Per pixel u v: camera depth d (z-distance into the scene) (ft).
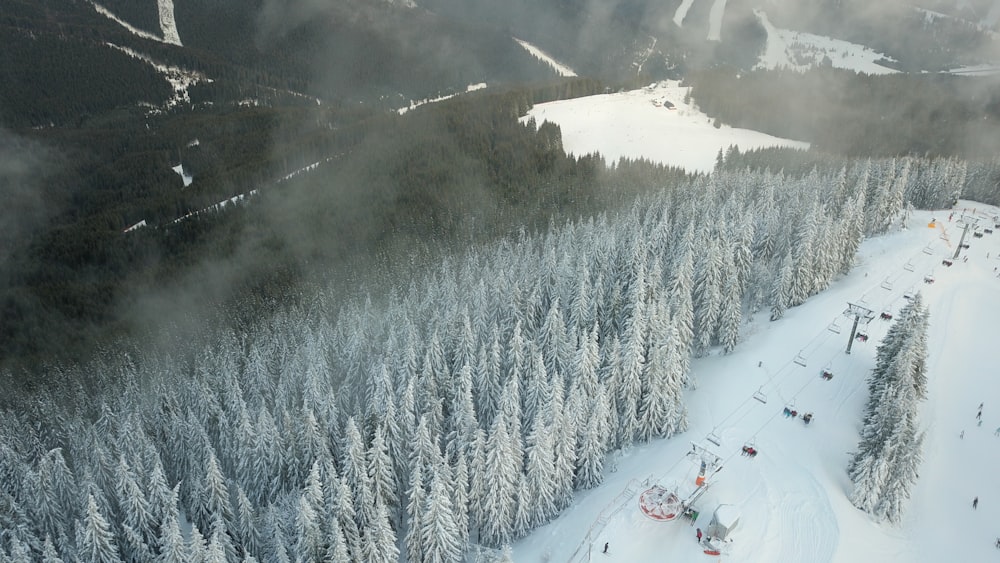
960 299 314.55
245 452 223.71
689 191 397.80
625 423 238.48
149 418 265.54
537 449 204.64
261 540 201.98
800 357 273.33
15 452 235.40
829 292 317.83
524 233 384.06
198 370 281.95
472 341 256.93
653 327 252.83
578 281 282.97
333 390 257.96
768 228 328.08
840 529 201.46
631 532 202.08
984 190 464.65
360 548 184.85
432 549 185.88
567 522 212.02
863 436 218.59
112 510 216.54
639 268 278.67
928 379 266.98
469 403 220.23
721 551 193.47
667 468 223.92
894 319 294.05
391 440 219.61
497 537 205.16
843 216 337.72
